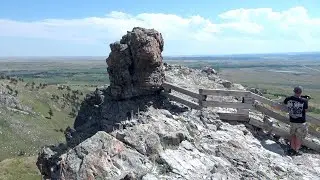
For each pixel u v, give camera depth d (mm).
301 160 19266
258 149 19141
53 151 22906
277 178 16469
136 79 24281
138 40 23844
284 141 21203
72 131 26984
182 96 25219
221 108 23859
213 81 31875
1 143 177375
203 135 19062
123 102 24484
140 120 18875
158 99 24016
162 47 25172
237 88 32469
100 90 28344
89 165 14078
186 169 15219
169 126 18078
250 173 16078
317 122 20547
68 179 13852
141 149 15758
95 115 26500
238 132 20438
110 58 24859
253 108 21656
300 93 20156
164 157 15547
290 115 20250
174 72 30641
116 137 16141
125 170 14469
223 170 15500
